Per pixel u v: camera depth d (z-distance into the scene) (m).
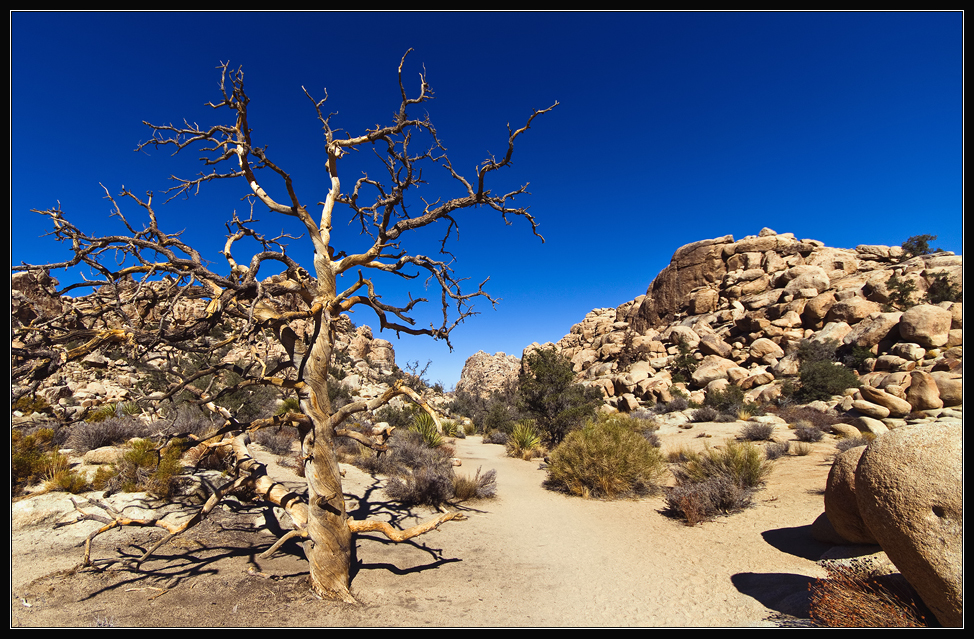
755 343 38.25
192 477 8.70
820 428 18.20
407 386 5.21
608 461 10.63
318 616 4.34
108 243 4.38
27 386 3.89
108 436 10.65
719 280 54.06
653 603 4.91
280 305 4.98
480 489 10.38
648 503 9.88
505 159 5.09
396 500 9.70
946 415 17.53
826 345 33.81
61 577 4.83
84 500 6.93
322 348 4.89
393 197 5.30
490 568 6.07
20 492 7.12
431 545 6.98
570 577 5.76
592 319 76.69
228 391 4.65
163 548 5.89
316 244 5.06
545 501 10.38
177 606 4.36
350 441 14.60
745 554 6.28
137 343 3.92
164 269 4.44
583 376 58.25
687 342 44.75
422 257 5.72
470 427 35.31
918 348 27.23
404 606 4.71
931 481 3.31
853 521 5.36
